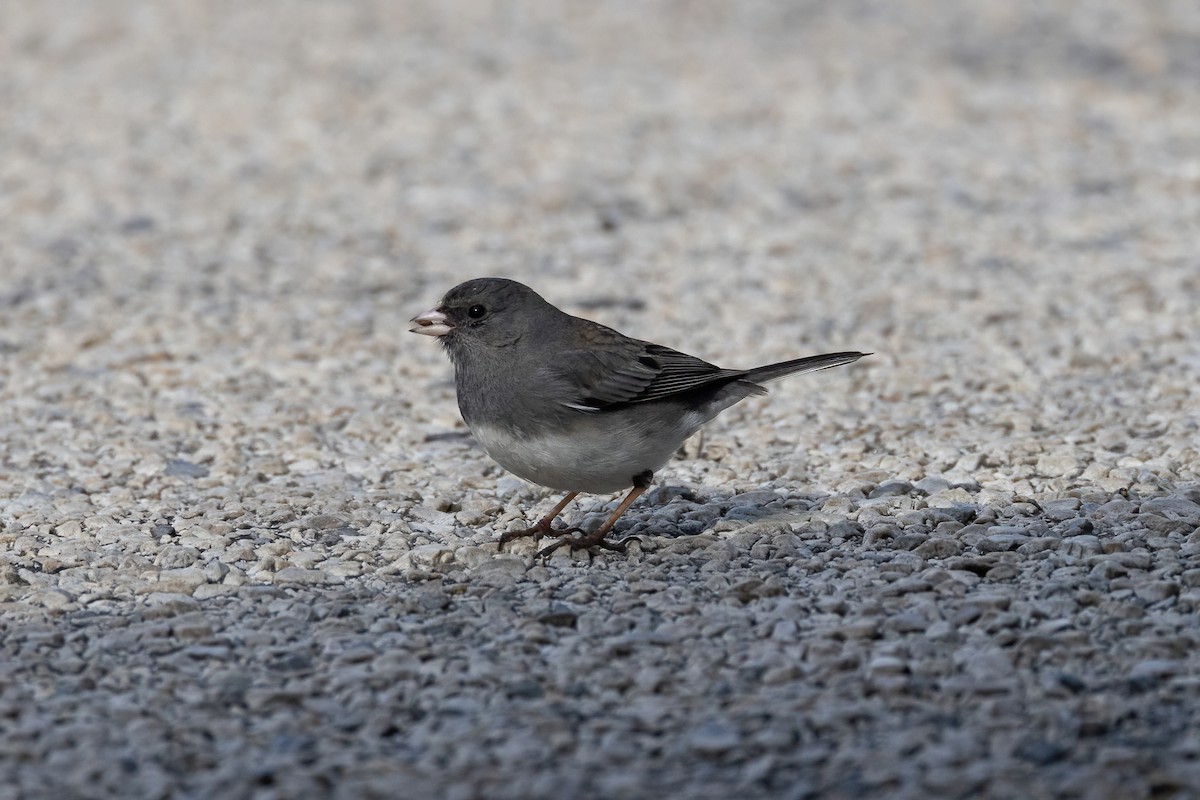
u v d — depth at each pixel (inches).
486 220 770.2
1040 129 918.4
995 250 705.0
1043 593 330.3
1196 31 1219.2
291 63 1103.6
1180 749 260.1
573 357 353.1
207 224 767.7
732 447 468.8
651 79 1062.4
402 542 390.3
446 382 548.4
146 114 968.9
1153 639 301.6
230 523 405.7
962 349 567.2
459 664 306.8
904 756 263.0
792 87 1033.5
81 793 257.6
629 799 250.7
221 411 513.7
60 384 540.1
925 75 1069.8
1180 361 537.0
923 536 372.2
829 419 492.4
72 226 761.6
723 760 264.1
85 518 410.3
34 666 309.4
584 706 287.1
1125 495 403.9
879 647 307.7
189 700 293.3
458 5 1334.9
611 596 346.3
